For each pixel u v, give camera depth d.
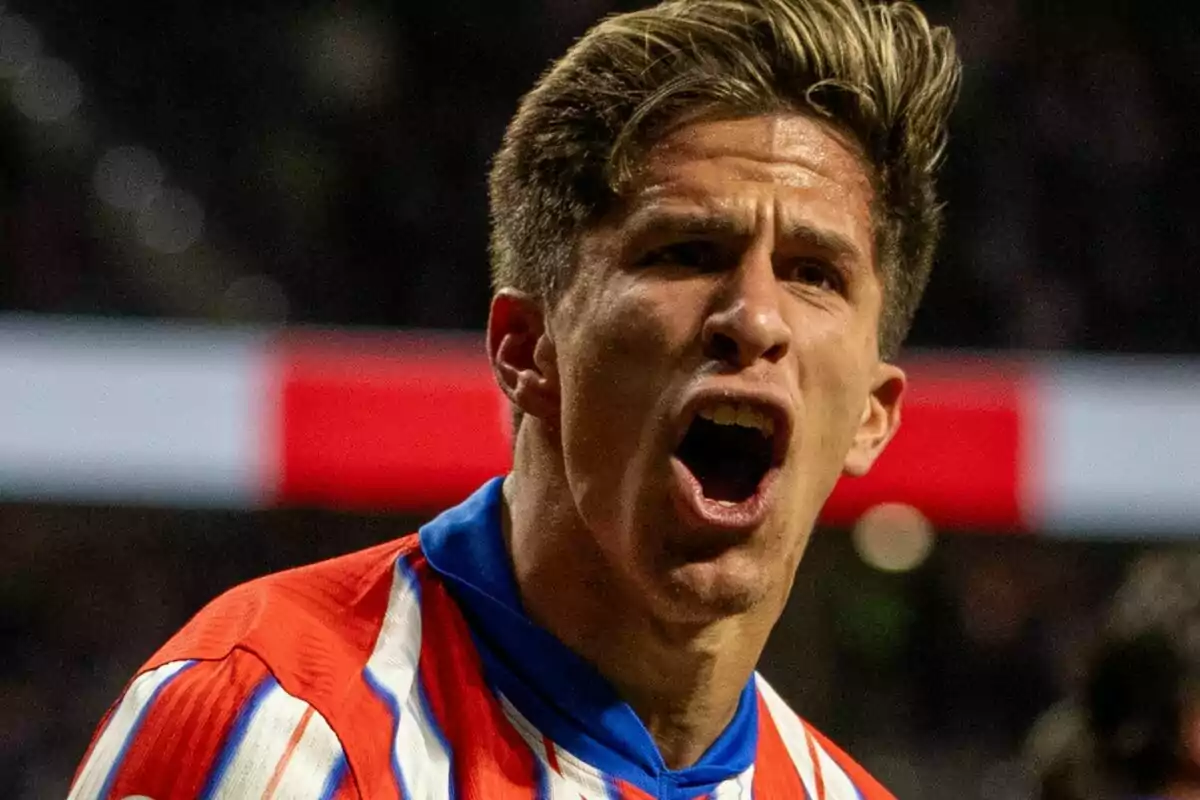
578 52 3.41
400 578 3.49
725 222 3.12
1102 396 9.03
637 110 3.19
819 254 3.21
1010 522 8.89
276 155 14.20
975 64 14.51
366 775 3.01
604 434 3.14
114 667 12.29
